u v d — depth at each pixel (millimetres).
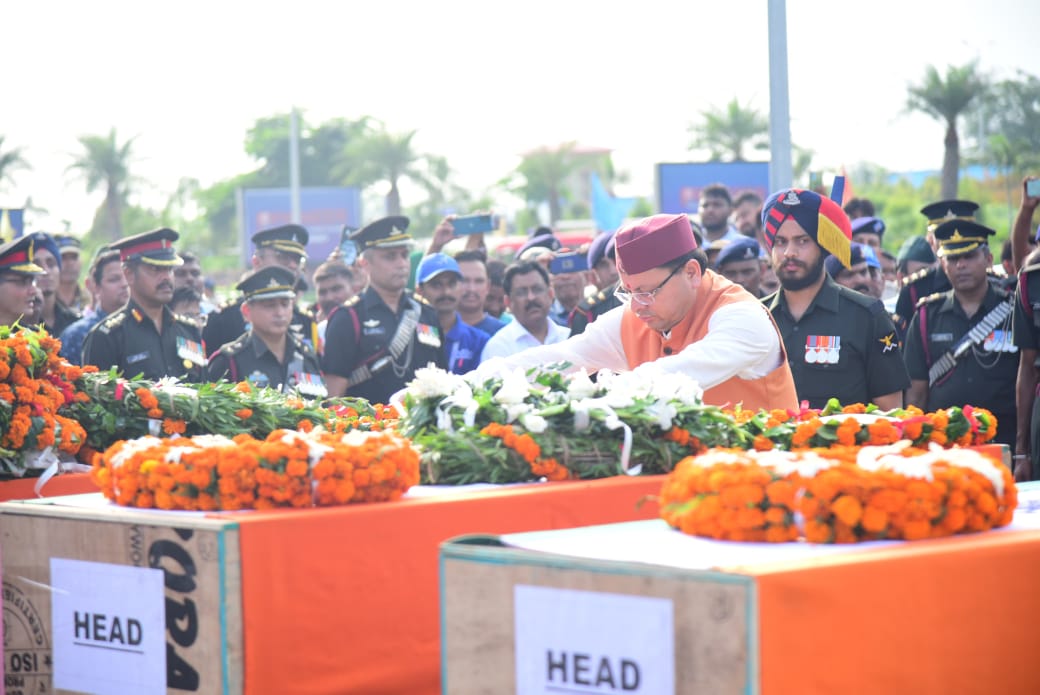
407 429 3908
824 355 5715
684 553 2496
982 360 7340
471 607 2574
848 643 2316
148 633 3076
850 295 5793
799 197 5691
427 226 62562
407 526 3188
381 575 3143
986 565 2500
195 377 7324
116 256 8391
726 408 4562
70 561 3236
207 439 3443
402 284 7641
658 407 3820
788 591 2248
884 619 2365
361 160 53969
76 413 4727
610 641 2373
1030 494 3395
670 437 3836
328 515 3061
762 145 43562
